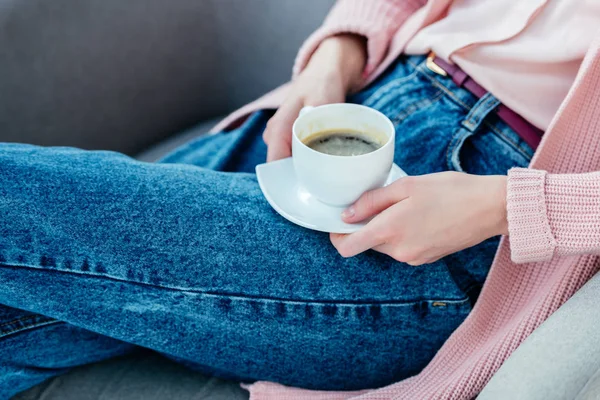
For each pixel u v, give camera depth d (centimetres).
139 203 65
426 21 87
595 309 57
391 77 90
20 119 104
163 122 121
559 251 62
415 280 71
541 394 52
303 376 77
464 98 79
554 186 61
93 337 77
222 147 99
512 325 67
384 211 63
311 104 82
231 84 124
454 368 71
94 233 63
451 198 63
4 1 96
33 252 63
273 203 67
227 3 115
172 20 113
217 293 67
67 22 103
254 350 73
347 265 69
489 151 76
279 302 68
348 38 94
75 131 110
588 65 66
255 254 67
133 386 81
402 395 70
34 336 72
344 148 66
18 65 100
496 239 75
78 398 80
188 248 65
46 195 63
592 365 52
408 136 80
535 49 74
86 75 107
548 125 74
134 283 65
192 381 82
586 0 72
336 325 70
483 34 78
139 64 113
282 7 113
